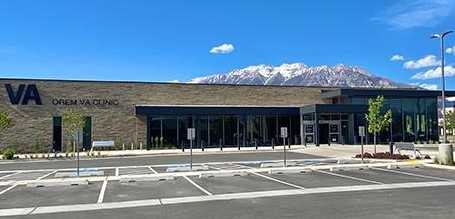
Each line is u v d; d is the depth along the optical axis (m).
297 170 20.09
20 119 36.50
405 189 14.59
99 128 38.25
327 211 10.91
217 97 42.00
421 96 44.84
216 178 18.02
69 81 37.84
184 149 38.12
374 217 10.09
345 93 42.34
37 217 10.96
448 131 63.31
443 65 28.83
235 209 11.39
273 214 10.66
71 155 32.56
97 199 13.45
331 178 17.64
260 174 19.16
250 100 42.84
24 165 26.20
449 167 21.31
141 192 14.64
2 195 14.54
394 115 44.28
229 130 40.94
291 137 42.41
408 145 28.12
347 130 43.00
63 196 14.15
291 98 44.06
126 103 39.16
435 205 11.54
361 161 25.06
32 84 36.97
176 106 39.44
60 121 37.38
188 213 11.01
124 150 37.59
